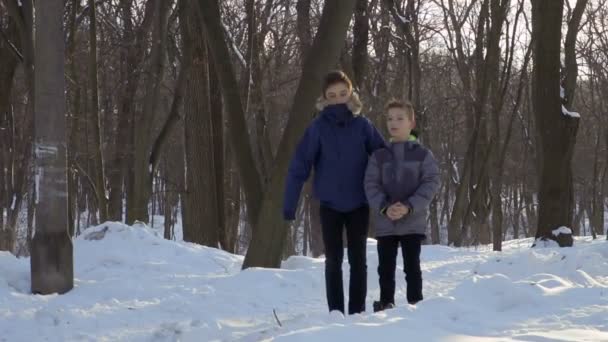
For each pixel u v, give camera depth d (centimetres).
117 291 644
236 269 882
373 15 2266
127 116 2091
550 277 570
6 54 1525
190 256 901
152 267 809
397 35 2406
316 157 506
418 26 2544
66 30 1939
